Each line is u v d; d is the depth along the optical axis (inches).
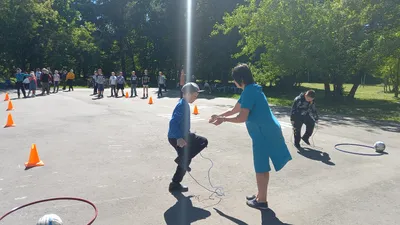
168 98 856.3
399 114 650.2
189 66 1473.9
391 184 222.5
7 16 1400.1
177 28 1509.6
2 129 402.0
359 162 278.5
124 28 2025.1
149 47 2000.5
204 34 1376.7
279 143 174.7
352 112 686.5
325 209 181.0
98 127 421.7
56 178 225.1
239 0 1307.8
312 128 339.0
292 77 1366.9
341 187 216.1
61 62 1614.2
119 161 268.4
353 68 802.2
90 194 197.5
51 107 629.9
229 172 245.0
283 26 778.8
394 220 168.2
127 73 2452.0
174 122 199.0
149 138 357.7
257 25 817.5
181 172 203.8
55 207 177.8
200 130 413.4
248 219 167.3
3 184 212.5
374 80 2691.9
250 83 174.9
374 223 164.7
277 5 785.6
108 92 1067.3
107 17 2062.0
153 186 212.8
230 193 203.0
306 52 758.5
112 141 341.4
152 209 177.6
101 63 2058.3
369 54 741.3
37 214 169.3
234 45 1310.3
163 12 1704.0
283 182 225.5
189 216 169.6
